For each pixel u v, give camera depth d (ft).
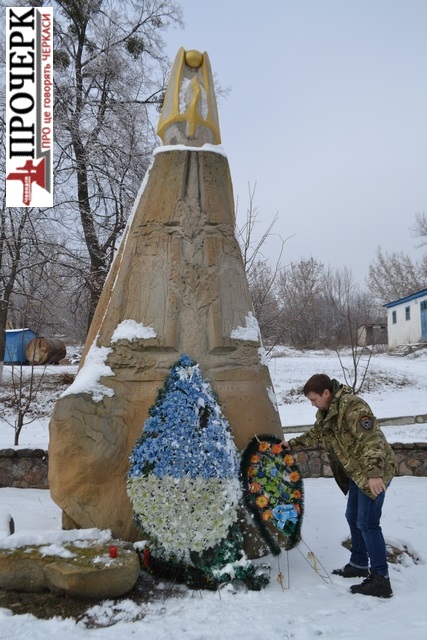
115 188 56.65
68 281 55.72
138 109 59.06
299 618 10.41
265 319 48.14
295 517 12.37
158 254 14.62
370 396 54.29
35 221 52.08
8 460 22.91
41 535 12.33
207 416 12.95
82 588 10.86
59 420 13.07
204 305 14.28
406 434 33.60
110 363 13.89
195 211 14.97
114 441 13.10
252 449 12.99
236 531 12.23
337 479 12.98
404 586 12.17
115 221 57.26
